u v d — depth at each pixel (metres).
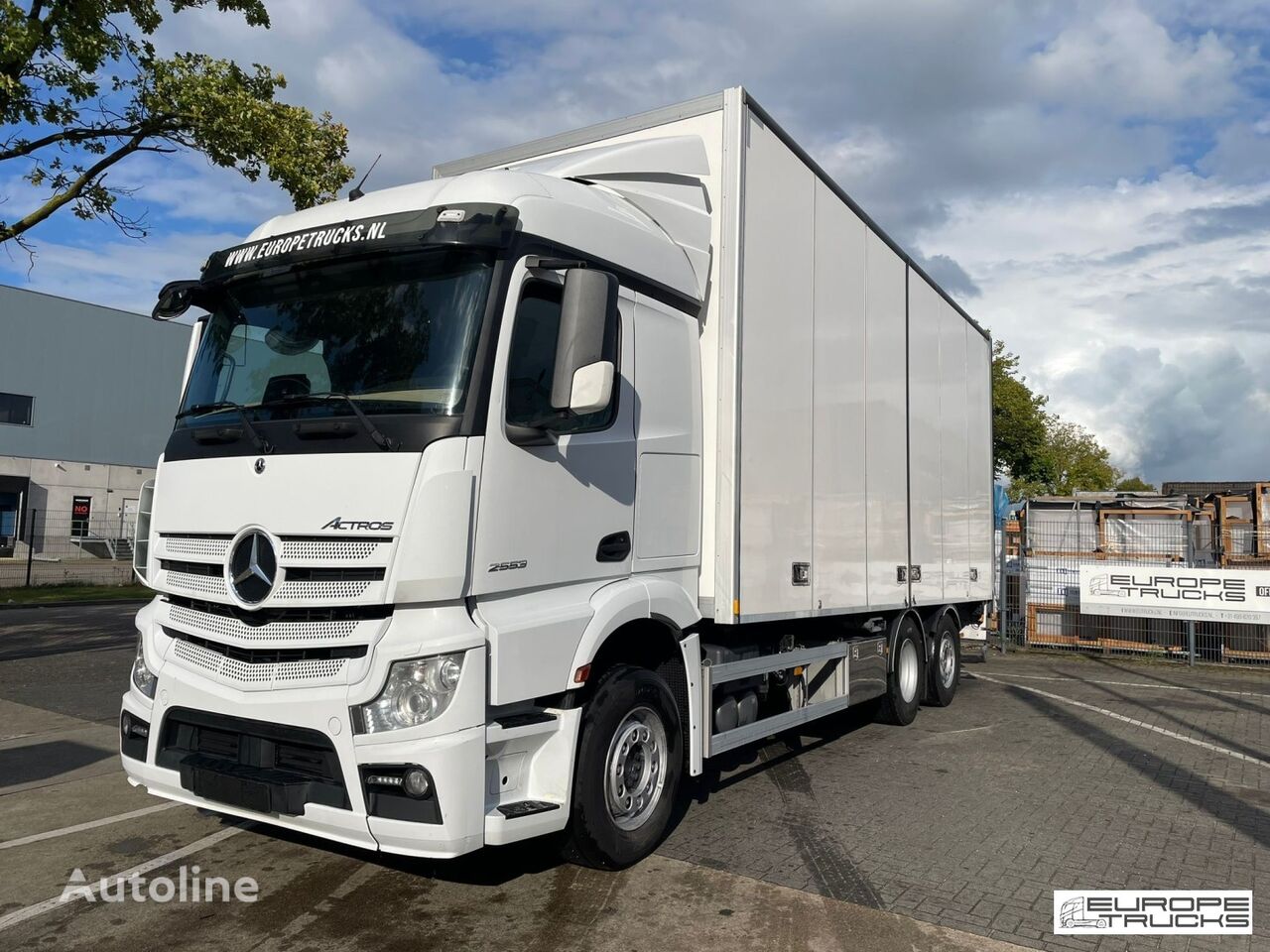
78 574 28.38
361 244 4.20
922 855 5.09
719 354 5.47
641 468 4.86
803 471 6.37
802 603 6.29
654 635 5.12
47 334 38.59
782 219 6.18
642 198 5.18
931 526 9.37
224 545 4.09
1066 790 6.54
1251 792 6.59
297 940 3.88
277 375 4.34
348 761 3.66
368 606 3.72
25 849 4.94
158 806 5.67
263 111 11.75
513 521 4.00
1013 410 37.41
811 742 7.98
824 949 3.88
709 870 4.75
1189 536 14.75
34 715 8.38
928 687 9.66
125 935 3.92
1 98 10.62
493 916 4.14
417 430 3.77
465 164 6.77
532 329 4.19
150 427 42.38
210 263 4.83
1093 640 15.30
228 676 3.99
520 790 4.15
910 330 8.82
